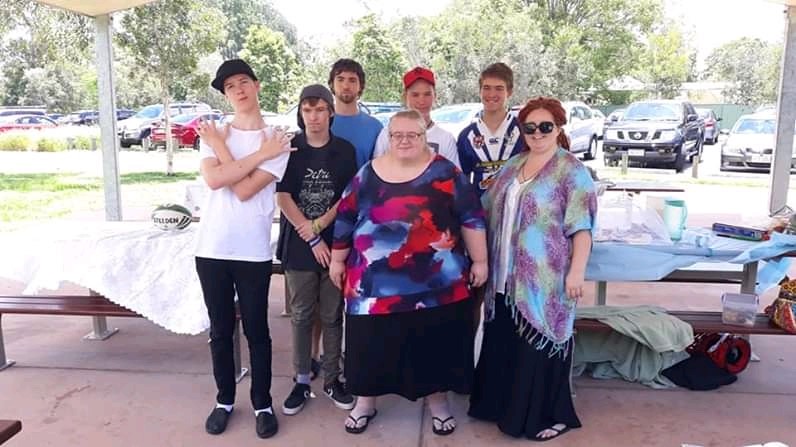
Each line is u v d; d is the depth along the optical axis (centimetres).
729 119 2852
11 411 307
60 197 1063
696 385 325
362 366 269
